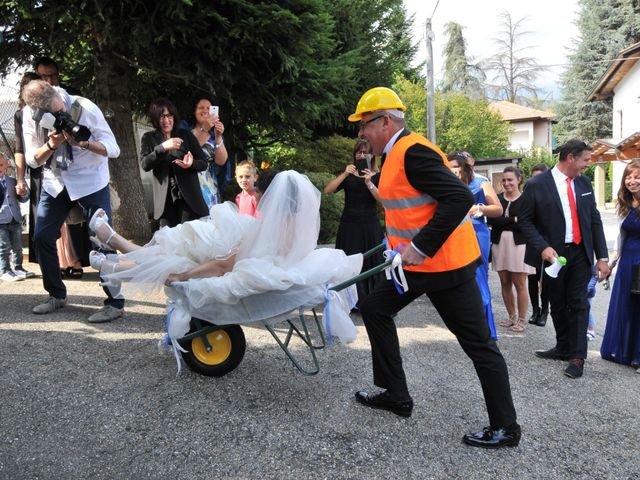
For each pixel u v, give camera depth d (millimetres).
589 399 3494
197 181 4508
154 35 5867
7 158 5766
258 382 3328
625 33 33719
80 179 3992
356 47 9883
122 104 7133
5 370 3162
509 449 2764
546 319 5477
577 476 2574
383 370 2992
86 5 5566
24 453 2432
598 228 4090
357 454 2627
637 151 19266
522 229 4117
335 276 3008
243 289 2871
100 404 2893
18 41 6789
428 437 2830
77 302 4547
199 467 2438
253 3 6324
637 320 4117
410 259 2576
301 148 9664
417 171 2570
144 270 3037
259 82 6910
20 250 5441
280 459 2541
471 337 2748
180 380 3229
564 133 38062
